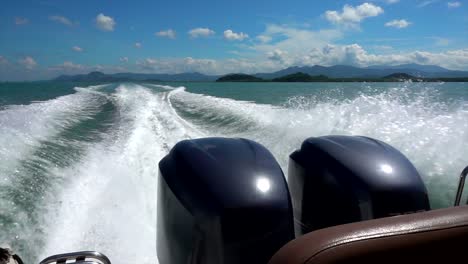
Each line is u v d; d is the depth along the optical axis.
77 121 8.03
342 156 1.51
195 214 1.26
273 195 1.24
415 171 1.43
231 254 1.19
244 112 7.91
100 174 4.28
